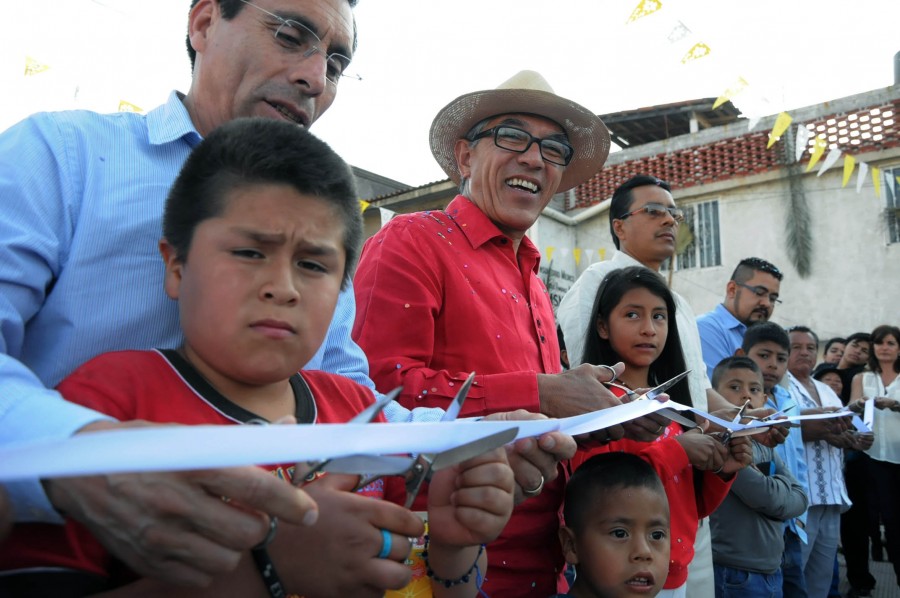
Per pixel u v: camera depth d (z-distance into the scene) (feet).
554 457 4.41
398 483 4.63
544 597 6.80
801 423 14.80
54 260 4.14
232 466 2.15
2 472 1.82
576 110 8.79
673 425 8.84
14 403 2.80
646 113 43.52
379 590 3.16
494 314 7.34
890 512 20.25
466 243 7.77
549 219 38.91
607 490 6.49
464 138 8.93
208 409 3.56
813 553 16.30
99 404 3.32
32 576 2.80
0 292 3.77
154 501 2.39
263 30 5.20
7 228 3.88
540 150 8.12
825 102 35.81
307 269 3.64
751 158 38.88
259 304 3.44
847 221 37.22
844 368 25.64
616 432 6.07
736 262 39.58
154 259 4.48
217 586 2.99
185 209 3.71
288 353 3.50
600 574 6.43
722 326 16.22
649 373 9.26
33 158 4.21
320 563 3.04
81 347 4.18
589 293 10.68
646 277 8.85
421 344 6.86
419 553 4.44
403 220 7.70
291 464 3.78
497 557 6.55
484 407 6.19
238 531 2.50
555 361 8.29
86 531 3.05
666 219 12.76
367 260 7.53
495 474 3.88
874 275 36.50
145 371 3.56
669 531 6.71
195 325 3.54
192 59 6.02
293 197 3.55
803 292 38.11
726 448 7.86
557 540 7.09
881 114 33.83
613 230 13.57
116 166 4.57
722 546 10.98
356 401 4.55
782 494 10.91
